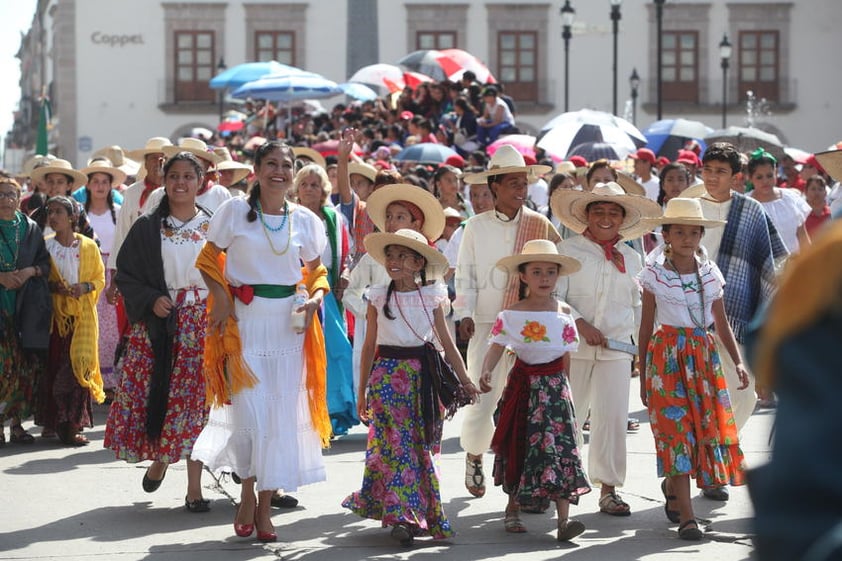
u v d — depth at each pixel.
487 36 102.06
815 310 3.62
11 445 20.06
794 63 102.12
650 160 32.19
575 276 15.27
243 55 102.12
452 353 14.05
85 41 101.19
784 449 3.59
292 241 13.82
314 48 102.50
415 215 16.47
